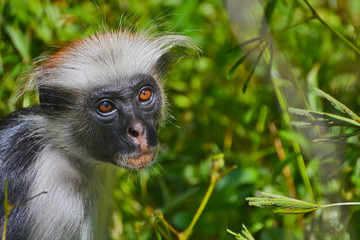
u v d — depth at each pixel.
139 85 8.96
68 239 9.18
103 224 10.11
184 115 13.24
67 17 11.68
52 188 9.11
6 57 11.47
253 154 11.89
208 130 13.19
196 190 11.28
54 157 9.36
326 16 11.70
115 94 8.88
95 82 8.96
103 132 9.07
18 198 8.88
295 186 10.76
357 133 7.37
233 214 10.68
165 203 11.65
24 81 9.95
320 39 11.81
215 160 8.98
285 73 9.25
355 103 10.41
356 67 10.42
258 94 12.81
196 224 10.53
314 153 9.40
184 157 12.43
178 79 13.11
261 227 10.08
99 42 9.46
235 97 13.07
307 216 10.32
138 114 8.95
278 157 11.58
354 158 9.25
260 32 8.69
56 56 9.48
